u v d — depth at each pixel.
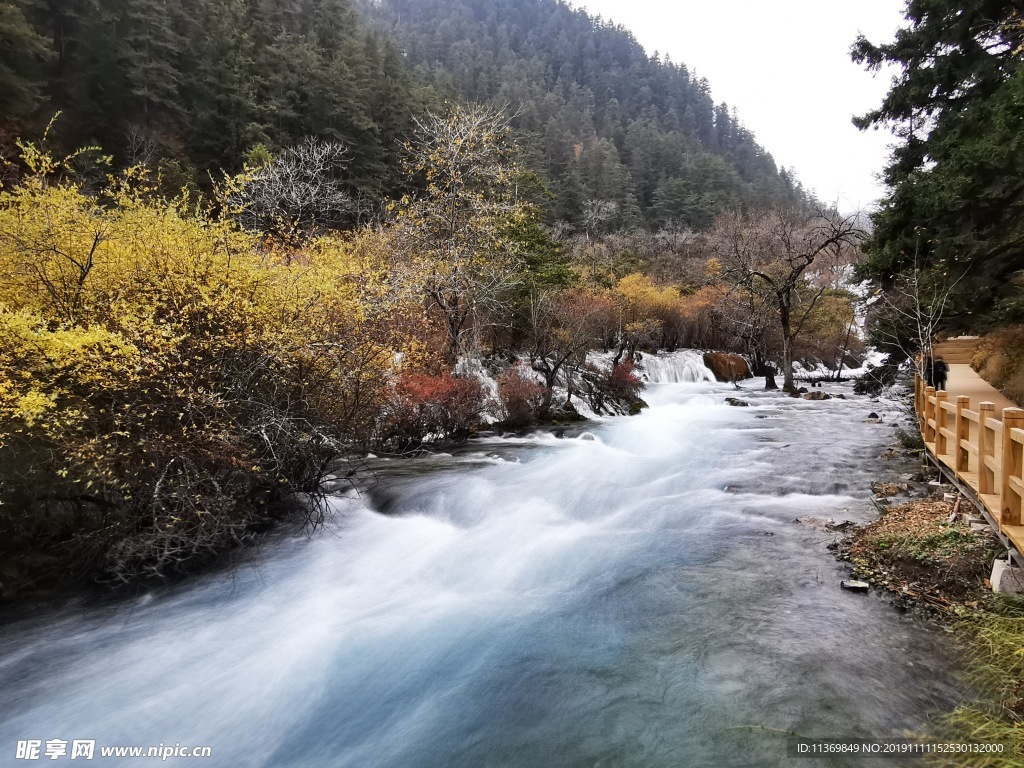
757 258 30.95
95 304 6.43
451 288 14.69
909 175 13.83
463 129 16.03
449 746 3.97
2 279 6.41
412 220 15.70
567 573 6.62
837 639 4.83
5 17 19.64
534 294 19.39
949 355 18.80
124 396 6.04
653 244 49.22
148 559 6.45
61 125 24.20
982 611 4.82
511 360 18.64
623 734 3.95
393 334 10.23
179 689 4.64
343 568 6.79
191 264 6.84
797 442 12.45
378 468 10.88
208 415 6.49
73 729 4.21
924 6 13.26
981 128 10.88
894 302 14.59
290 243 10.80
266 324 7.09
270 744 4.06
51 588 5.98
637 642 5.10
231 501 6.62
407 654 5.07
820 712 3.97
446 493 9.19
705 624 5.27
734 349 32.69
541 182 21.59
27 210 6.56
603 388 18.28
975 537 5.84
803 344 30.05
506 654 5.04
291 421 7.13
